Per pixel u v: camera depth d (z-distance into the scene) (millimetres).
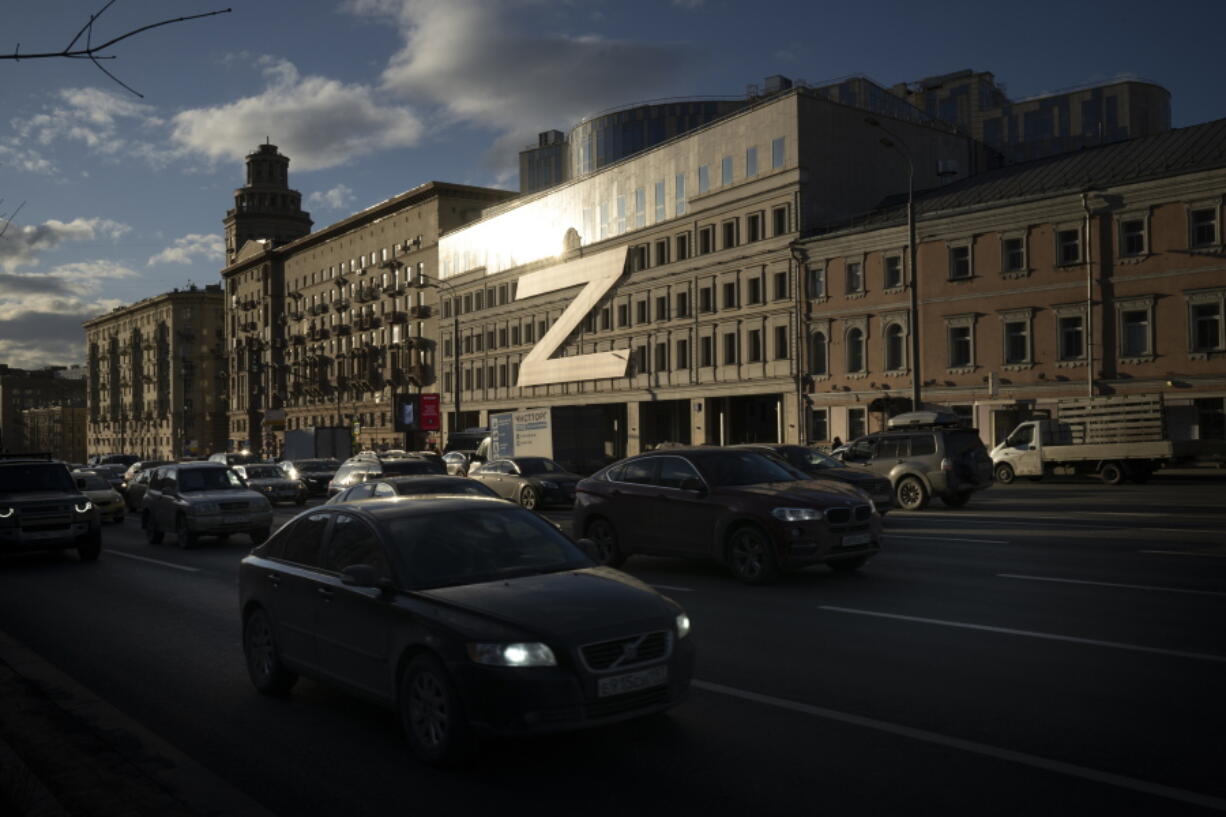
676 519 12625
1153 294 37750
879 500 18281
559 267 68188
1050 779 4867
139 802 4875
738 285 54281
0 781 4961
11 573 15547
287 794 5082
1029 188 42969
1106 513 20391
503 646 5199
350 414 99438
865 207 52688
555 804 4805
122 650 9039
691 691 6758
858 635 8516
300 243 109312
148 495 20938
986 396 42844
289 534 7305
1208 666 7039
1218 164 36031
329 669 6410
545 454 35031
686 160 57969
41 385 199125
